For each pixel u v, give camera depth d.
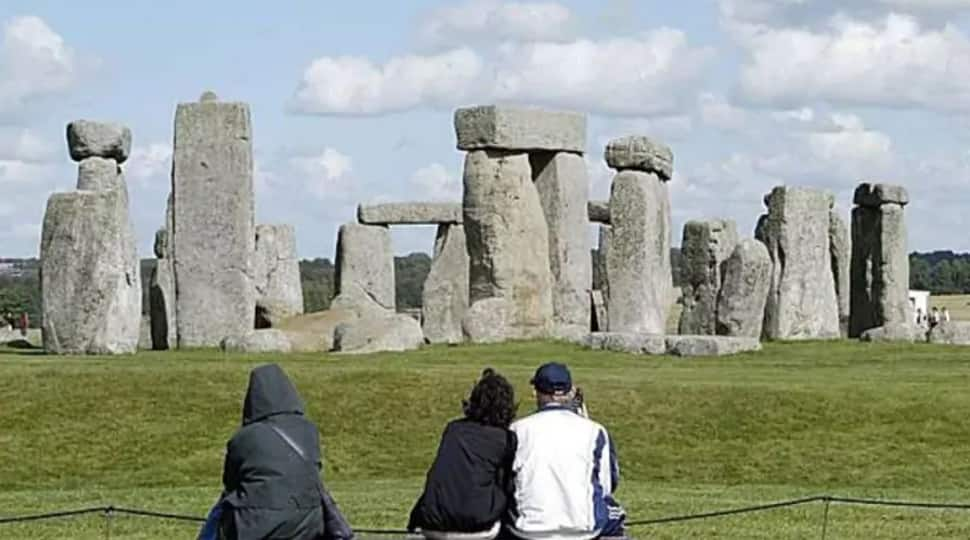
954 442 30.38
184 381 33.31
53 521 25.05
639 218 50.06
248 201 51.44
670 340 43.47
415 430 31.28
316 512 15.89
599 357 41.97
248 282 51.41
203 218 51.41
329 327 52.44
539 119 51.09
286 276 64.50
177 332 51.56
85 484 28.95
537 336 49.84
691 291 56.56
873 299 60.47
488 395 16.97
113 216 44.31
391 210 68.38
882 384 34.38
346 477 29.25
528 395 32.75
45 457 30.09
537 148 51.06
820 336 57.12
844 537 23.64
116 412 31.81
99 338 43.81
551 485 16.56
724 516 25.02
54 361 38.34
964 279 133.00
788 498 26.50
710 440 30.67
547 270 50.88
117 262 44.25
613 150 50.47
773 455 29.92
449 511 16.73
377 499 26.34
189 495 27.28
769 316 56.62
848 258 63.94
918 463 29.44
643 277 50.06
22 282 103.19
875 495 26.94
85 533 24.19
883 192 59.84
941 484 28.36
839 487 28.16
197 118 51.34
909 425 31.05
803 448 30.17
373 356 41.50
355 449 30.55
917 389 33.47
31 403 32.09
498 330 49.19
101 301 43.84
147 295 66.62
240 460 15.83
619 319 50.12
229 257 51.34
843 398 32.25
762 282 50.72
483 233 50.09
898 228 60.34
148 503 26.34
